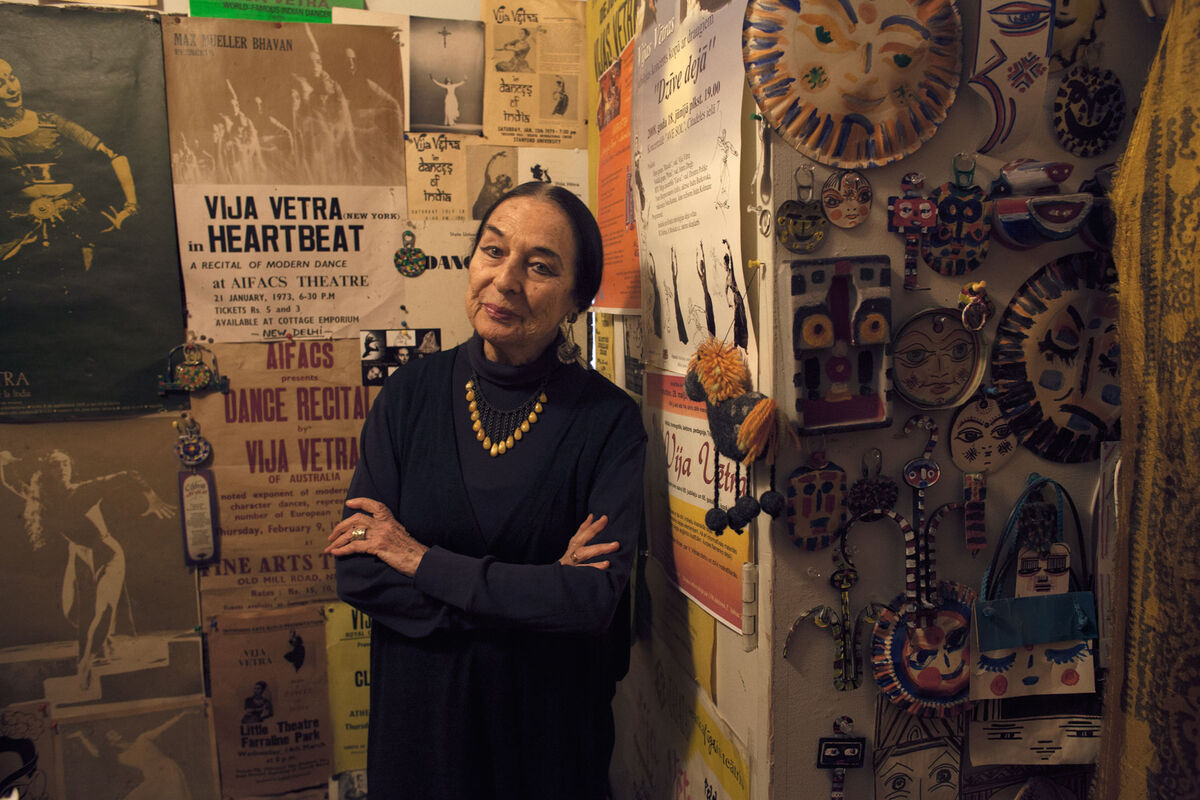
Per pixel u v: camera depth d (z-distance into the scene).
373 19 1.54
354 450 1.62
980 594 0.92
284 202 1.54
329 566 1.63
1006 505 0.92
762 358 0.89
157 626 1.56
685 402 1.19
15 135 1.40
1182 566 0.65
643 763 1.51
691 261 1.12
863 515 0.88
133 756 1.57
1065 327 0.90
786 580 0.89
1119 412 0.92
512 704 1.12
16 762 1.50
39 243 1.43
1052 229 0.84
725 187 0.98
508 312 1.12
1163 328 0.67
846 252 0.85
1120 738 0.74
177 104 1.47
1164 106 0.66
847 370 0.86
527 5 1.62
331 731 1.67
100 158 1.44
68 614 1.52
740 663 1.01
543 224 1.12
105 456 1.50
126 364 1.49
